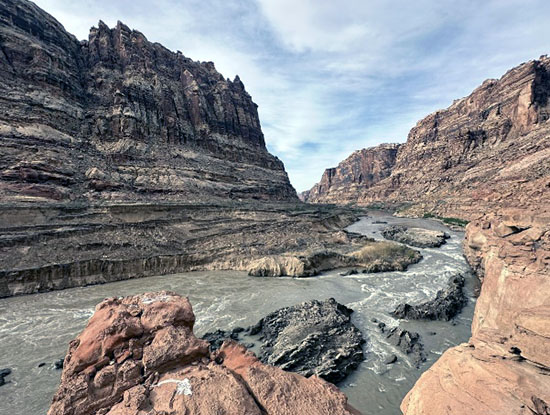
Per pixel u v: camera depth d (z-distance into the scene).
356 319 28.03
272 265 43.53
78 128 66.44
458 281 37.81
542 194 28.89
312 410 7.44
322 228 71.81
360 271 45.12
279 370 8.98
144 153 72.25
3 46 61.41
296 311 27.62
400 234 74.62
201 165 83.75
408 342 23.22
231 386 7.68
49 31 73.50
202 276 42.34
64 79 68.62
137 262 41.03
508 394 9.02
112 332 8.73
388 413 16.50
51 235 38.78
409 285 38.16
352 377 19.58
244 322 27.73
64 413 6.91
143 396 7.08
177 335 9.22
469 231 47.06
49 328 25.75
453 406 9.66
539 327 9.25
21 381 18.75
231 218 61.94
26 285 32.88
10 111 55.12
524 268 14.15
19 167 48.09
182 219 54.97
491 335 11.28
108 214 48.38
